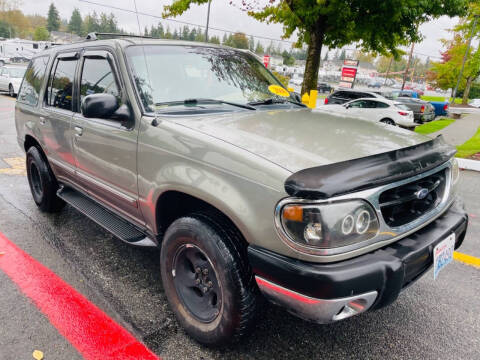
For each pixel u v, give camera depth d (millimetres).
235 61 3316
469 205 5367
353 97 16969
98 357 2225
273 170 1819
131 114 2578
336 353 2332
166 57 2875
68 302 2723
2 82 18844
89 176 3199
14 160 6801
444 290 3074
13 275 3049
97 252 3480
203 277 2295
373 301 1839
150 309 2688
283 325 2572
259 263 1852
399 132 2525
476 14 22344
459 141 12102
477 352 2373
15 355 2217
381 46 11930
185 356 2258
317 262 1717
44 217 4230
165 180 2297
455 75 36531
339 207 1694
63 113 3418
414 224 2053
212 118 2482
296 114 2768
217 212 2209
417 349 2387
